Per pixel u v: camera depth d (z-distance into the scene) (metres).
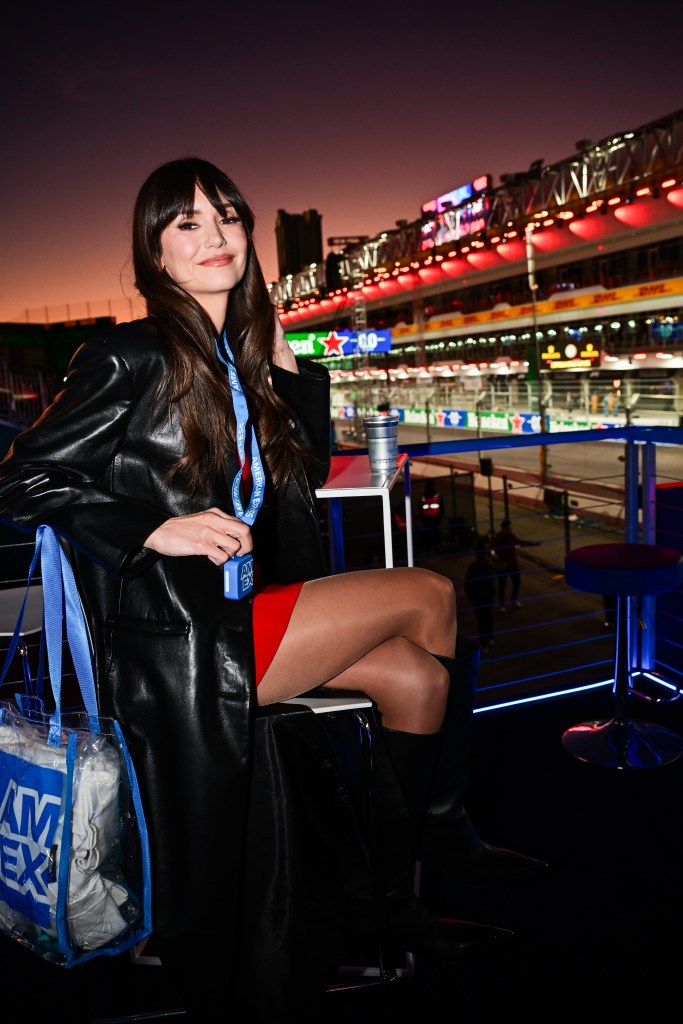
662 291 25.95
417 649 1.40
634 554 2.24
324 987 1.34
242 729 1.22
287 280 49.06
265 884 1.30
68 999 1.54
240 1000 1.33
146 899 1.17
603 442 18.42
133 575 1.16
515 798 2.18
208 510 1.20
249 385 1.45
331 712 1.38
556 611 13.28
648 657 2.97
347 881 1.50
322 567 1.56
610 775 2.27
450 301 40.78
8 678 2.86
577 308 30.11
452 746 1.53
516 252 31.34
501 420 23.66
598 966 1.55
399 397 36.41
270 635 1.28
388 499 1.65
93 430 1.17
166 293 1.27
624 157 25.14
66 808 1.09
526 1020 1.43
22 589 2.23
